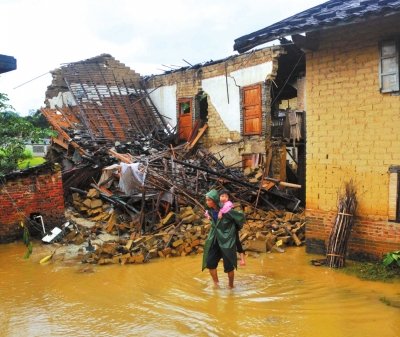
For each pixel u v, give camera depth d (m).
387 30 8.33
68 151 18.75
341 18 7.61
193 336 5.72
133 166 13.53
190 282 8.12
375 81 8.59
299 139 17.80
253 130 18.36
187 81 21.78
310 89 9.66
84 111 21.55
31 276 8.63
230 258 7.47
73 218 13.54
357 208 8.98
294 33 8.43
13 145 12.16
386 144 8.51
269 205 14.91
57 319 6.42
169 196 13.12
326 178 9.52
